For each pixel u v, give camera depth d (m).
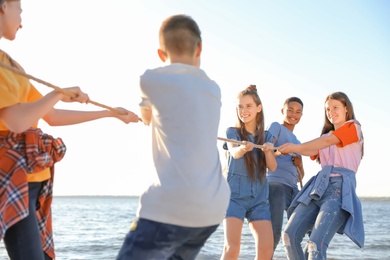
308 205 4.86
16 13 2.98
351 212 4.59
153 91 2.80
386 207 73.00
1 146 2.82
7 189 2.76
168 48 2.94
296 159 5.85
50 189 3.12
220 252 9.82
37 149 2.90
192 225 2.70
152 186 2.74
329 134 4.96
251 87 5.09
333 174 4.82
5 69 2.83
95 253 13.29
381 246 15.36
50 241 3.17
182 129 2.73
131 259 2.70
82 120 3.40
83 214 42.72
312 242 4.55
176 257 2.86
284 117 6.20
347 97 5.01
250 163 4.79
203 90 2.82
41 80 2.84
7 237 2.89
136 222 2.75
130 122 3.54
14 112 2.75
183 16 2.98
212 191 2.73
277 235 5.68
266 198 4.88
